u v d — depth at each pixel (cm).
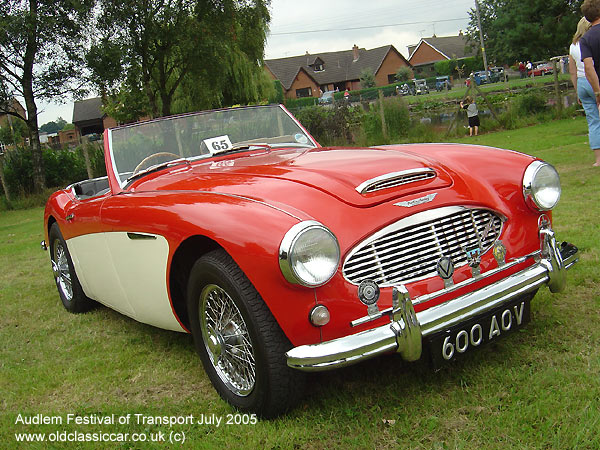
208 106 2292
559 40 3719
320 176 248
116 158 332
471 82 1522
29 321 413
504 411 212
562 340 263
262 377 217
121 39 1692
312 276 196
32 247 762
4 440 243
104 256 314
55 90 1670
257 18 1919
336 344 198
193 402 256
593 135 655
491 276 236
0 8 1580
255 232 207
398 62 6981
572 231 420
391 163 264
